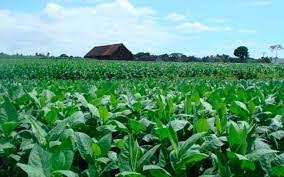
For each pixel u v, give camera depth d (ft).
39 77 127.24
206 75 155.12
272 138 10.77
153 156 9.18
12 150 9.02
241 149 8.33
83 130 10.55
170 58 335.67
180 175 7.98
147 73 143.95
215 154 8.93
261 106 14.12
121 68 140.67
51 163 7.24
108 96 16.35
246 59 335.06
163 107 12.33
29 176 6.63
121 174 7.05
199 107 13.84
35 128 8.99
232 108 13.33
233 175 8.03
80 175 8.34
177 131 11.04
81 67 134.21
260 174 8.04
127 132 10.62
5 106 10.21
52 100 15.70
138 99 15.75
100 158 8.20
